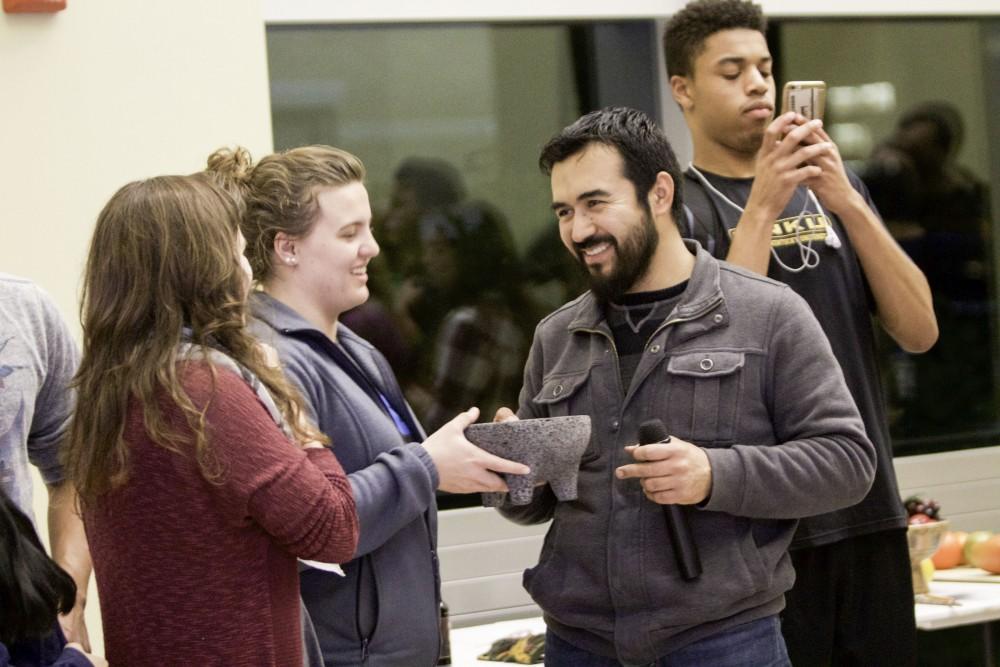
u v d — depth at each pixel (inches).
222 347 89.3
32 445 104.7
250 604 86.6
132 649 87.0
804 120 128.0
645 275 112.4
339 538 88.9
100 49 145.7
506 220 180.1
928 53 197.5
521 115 180.5
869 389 132.9
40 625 81.8
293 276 107.0
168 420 85.2
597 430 112.3
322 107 172.1
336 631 102.7
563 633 114.3
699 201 138.1
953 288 200.4
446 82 176.9
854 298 134.6
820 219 134.6
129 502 86.5
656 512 108.0
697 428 108.3
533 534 180.7
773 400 110.1
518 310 180.9
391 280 175.2
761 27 139.1
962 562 169.6
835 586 131.2
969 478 198.1
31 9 141.6
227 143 150.9
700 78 138.3
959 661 207.0
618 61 184.7
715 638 107.3
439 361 177.3
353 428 104.2
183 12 149.0
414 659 105.3
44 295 104.1
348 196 106.7
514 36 179.5
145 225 87.8
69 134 144.6
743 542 107.7
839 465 107.2
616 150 109.3
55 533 104.9
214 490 85.7
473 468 102.3
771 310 110.4
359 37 173.0
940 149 199.0
